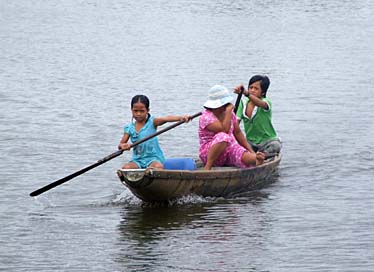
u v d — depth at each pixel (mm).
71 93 42625
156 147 23562
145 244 19516
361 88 44312
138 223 21188
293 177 25969
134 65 53062
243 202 23125
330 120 35469
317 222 21078
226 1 99500
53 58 56250
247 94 26266
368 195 23688
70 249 19266
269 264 18062
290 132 32969
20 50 60250
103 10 90125
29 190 24531
